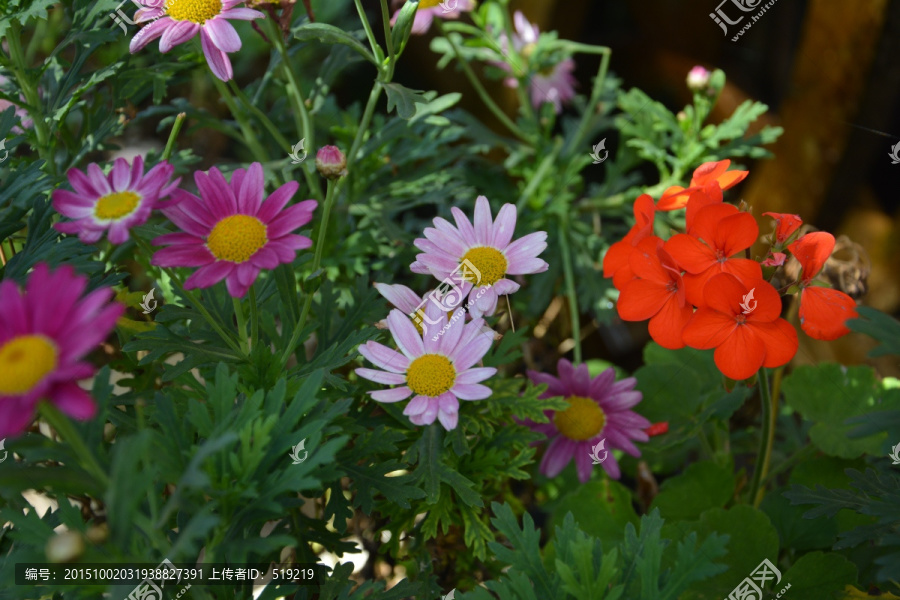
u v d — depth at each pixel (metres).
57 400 0.31
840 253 0.57
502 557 0.41
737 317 0.42
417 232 0.68
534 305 0.66
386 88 0.49
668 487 0.53
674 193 0.46
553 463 0.53
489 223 0.44
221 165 0.58
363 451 0.45
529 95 0.78
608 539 0.54
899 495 0.43
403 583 0.43
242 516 0.38
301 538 0.45
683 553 0.40
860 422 0.43
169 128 0.74
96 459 0.36
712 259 0.42
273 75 0.61
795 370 0.55
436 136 0.66
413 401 0.42
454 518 0.47
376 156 0.60
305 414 0.42
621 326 0.80
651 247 0.43
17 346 0.31
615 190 0.74
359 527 0.55
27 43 0.68
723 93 0.91
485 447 0.47
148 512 0.40
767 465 0.55
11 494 0.38
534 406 0.47
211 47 0.44
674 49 0.99
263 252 0.38
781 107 0.79
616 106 0.80
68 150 0.54
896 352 0.41
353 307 0.49
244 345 0.44
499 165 0.75
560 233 0.68
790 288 0.43
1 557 0.41
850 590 0.45
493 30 0.75
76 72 0.52
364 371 0.42
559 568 0.39
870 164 0.75
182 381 0.44
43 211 0.45
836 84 0.73
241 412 0.38
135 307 0.50
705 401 0.55
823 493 0.45
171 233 0.39
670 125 0.66
